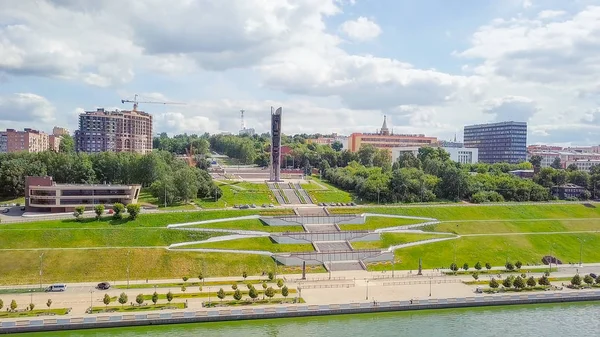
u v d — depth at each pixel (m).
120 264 176.88
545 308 159.12
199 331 134.12
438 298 157.62
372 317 148.25
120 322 135.00
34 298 150.75
